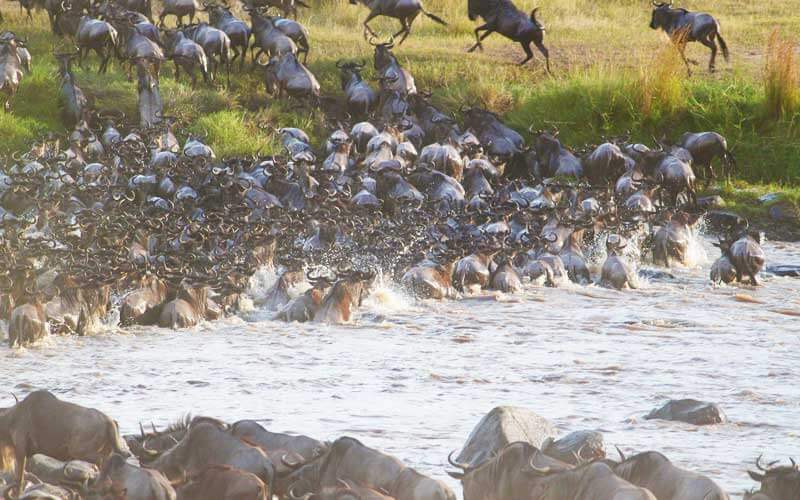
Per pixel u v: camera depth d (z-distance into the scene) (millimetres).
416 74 137625
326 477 30609
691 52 152000
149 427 41656
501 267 77688
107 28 123438
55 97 119188
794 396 49344
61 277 63250
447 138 106688
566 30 165875
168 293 66188
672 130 124188
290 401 47344
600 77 130375
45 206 77688
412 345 60250
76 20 132125
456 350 58750
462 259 77000
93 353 57250
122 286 66500
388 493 29391
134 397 47844
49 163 92688
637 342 61125
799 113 122062
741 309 71375
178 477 31531
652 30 169000
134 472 28594
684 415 44531
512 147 113625
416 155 107562
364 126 111812
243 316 68312
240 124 118938
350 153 108875
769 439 41688
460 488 34562
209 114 122062
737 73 136000
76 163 97500
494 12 139500
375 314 68688
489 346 59938
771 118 122938
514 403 47531
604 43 156375
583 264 81500
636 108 125500
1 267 62594
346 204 88250
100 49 125375
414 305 72250
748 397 48906
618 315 69125
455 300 74250
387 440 40562
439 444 40031
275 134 117562
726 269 79938
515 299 74250
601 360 56625
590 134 124375
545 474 29266
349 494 27906
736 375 53531
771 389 50688
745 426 43750
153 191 90875
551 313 69688
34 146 100125
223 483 29719
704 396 49188
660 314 69500
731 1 198125
